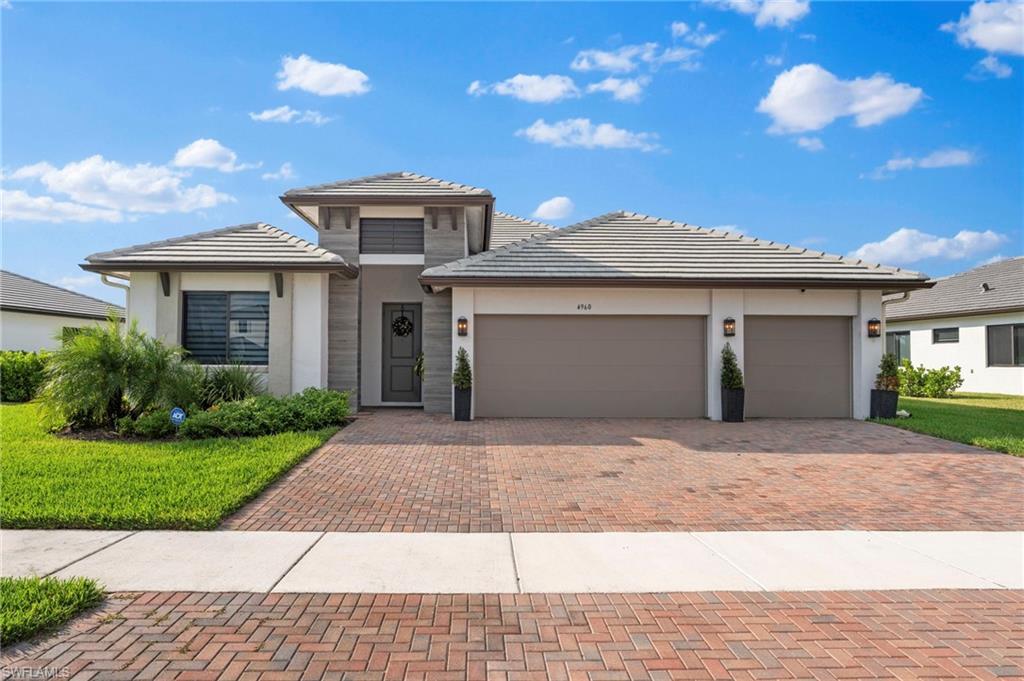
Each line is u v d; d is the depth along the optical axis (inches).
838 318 566.3
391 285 663.8
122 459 334.3
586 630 157.8
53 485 281.1
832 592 183.8
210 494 269.0
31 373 717.9
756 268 553.9
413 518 255.4
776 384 563.5
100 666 137.0
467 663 140.7
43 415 427.8
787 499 288.4
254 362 543.8
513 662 141.4
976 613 169.9
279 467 319.6
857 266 562.6
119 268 518.0
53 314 967.6
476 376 556.1
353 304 593.9
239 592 178.7
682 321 563.2
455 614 166.1
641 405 559.2
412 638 152.3
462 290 548.7
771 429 490.3
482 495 291.9
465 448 402.0
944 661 143.2
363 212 612.7
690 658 143.9
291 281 542.0
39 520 235.6
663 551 218.4
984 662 142.7
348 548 217.9
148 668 136.5
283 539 226.2
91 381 417.1
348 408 519.8
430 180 647.1
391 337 663.1
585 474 335.0
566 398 558.3
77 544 217.2
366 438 434.6
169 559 203.9
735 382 532.1
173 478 294.8
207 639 150.2
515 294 553.9
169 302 535.8
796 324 565.3
